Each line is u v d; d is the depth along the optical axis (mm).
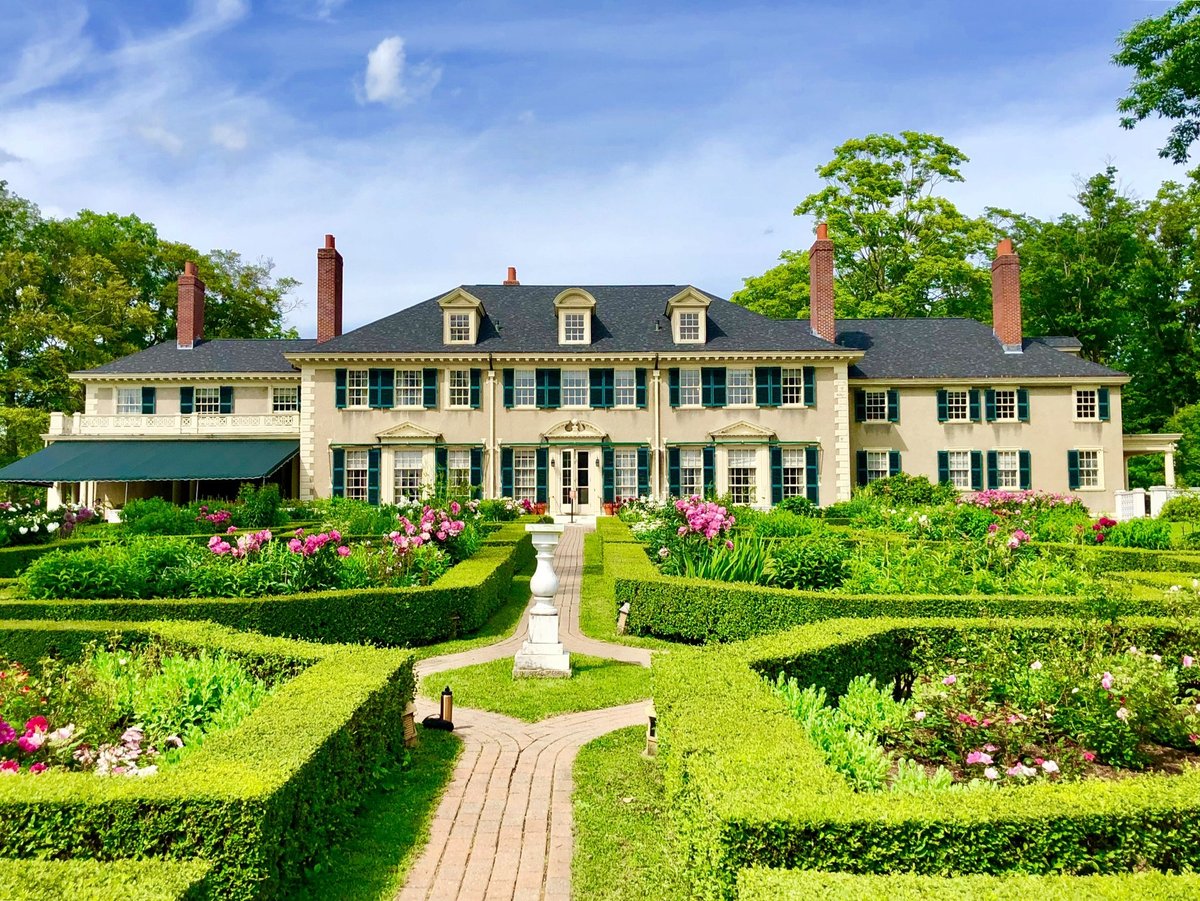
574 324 32594
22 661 8047
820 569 11305
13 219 45938
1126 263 46125
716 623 10898
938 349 35000
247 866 3906
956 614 9531
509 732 7672
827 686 7203
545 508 31094
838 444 32031
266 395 34656
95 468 31016
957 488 32625
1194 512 21828
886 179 44031
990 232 43062
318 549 11875
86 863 3418
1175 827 3697
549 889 4773
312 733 4961
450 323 32438
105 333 44938
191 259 51688
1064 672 6277
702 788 3996
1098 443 33000
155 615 9898
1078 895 3072
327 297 33688
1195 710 6195
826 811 3662
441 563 14078
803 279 45000
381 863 5062
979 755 5305
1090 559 13195
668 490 31891
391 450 31875
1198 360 44969
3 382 42719
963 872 3602
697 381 32344
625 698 8734
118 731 5957
